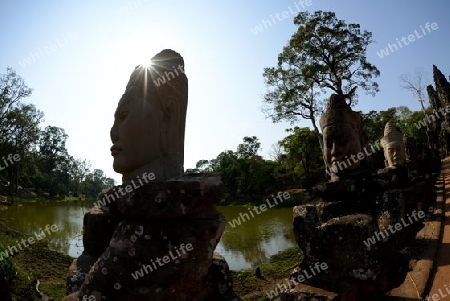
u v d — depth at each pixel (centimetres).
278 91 2278
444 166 2558
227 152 5028
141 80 337
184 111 351
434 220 919
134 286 259
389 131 1077
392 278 390
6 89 2938
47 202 4803
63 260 1257
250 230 2017
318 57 2102
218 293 335
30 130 3180
